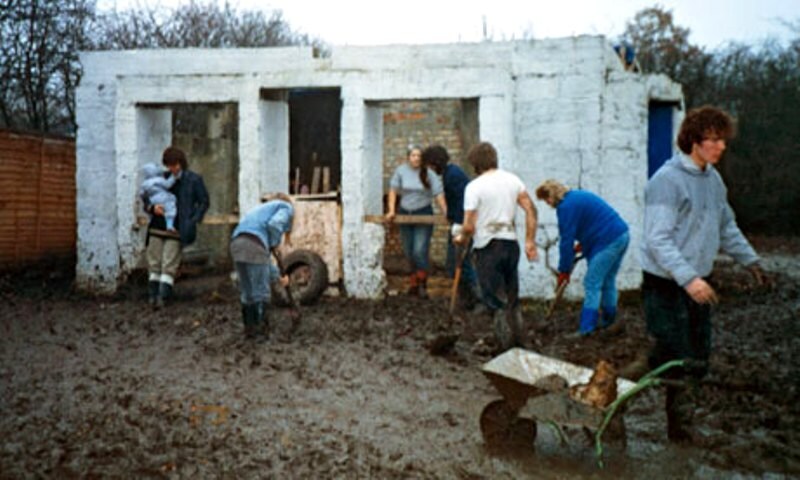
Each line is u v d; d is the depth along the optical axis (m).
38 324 8.19
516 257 6.52
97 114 10.20
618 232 7.05
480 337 7.48
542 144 9.38
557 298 7.47
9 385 5.79
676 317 4.29
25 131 11.70
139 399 5.42
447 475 4.08
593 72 9.23
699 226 4.23
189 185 9.16
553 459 4.33
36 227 12.02
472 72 9.38
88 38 17.28
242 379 5.97
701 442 4.58
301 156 14.12
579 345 7.08
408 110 14.40
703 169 4.26
